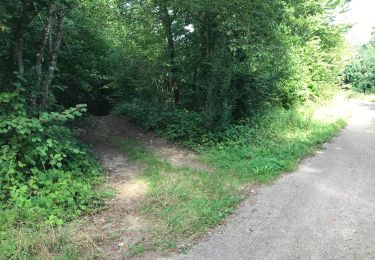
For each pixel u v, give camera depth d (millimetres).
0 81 7168
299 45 15188
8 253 4484
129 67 13344
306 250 4648
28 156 6328
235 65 10930
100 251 4734
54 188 6090
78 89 13047
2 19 6906
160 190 6699
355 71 31375
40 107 7844
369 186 6867
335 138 11086
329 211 5797
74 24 10656
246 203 6230
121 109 12844
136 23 12898
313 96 17266
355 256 4465
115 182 7348
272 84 12992
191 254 4660
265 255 4578
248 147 9656
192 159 9219
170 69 12602
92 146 9711
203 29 11945
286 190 6781
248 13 10336
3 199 5777
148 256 4652
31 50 8898
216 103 10711
